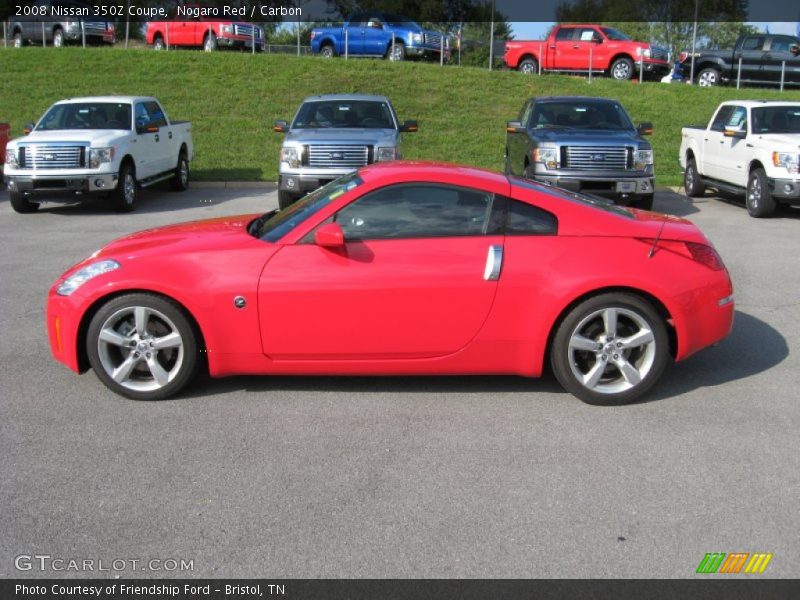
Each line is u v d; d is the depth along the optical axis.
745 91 24.00
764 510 3.60
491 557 3.23
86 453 4.20
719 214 13.23
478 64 35.16
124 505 3.66
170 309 4.79
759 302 7.45
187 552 3.28
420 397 5.00
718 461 4.09
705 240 4.99
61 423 4.58
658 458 4.13
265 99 22.62
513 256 4.72
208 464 4.07
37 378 5.33
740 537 3.38
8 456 4.15
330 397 5.00
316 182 11.76
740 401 4.94
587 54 25.77
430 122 21.27
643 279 4.70
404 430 4.50
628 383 4.82
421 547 3.30
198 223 5.72
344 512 3.59
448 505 3.65
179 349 4.86
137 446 4.28
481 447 4.27
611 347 4.79
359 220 4.82
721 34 44.88
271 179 17.11
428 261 4.72
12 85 23.02
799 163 11.97
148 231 5.57
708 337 4.91
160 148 14.73
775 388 5.16
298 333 4.78
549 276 4.70
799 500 3.70
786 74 24.55
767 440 4.35
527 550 3.28
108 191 12.73
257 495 3.74
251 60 25.14
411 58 27.47
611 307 4.73
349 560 3.22
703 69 25.78
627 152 11.46
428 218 4.82
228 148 19.36
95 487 3.82
